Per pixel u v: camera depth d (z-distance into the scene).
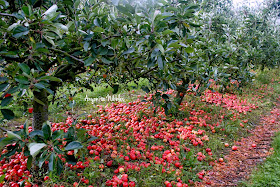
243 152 4.59
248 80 8.45
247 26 11.10
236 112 6.65
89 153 3.97
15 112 5.82
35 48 2.13
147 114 6.03
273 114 6.87
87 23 2.72
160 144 4.62
